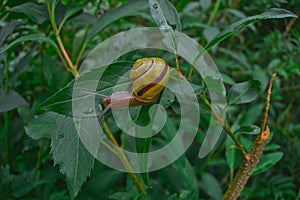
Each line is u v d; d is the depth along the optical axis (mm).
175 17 300
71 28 533
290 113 562
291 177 497
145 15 408
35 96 484
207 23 496
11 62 500
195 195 363
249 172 308
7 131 437
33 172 426
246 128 311
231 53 503
